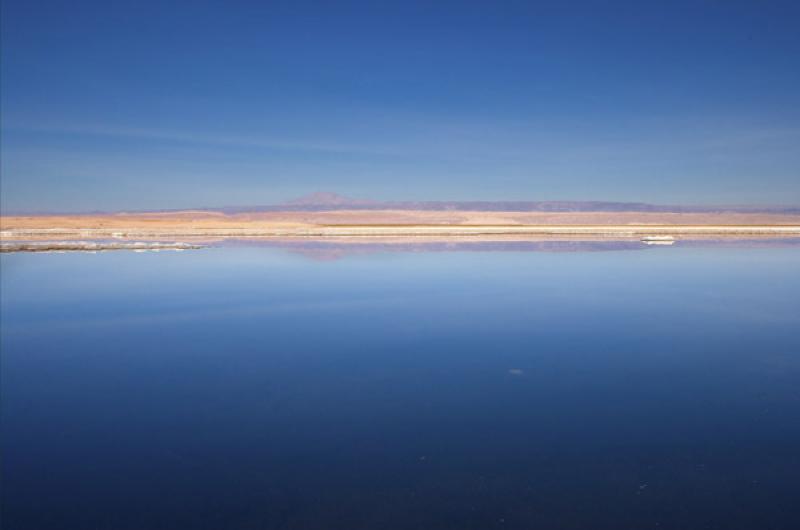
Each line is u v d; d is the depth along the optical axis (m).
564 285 20.52
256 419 9.04
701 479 7.25
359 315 15.84
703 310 16.22
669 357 11.80
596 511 6.65
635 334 13.60
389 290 19.64
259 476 7.41
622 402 9.48
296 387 10.33
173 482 7.32
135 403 9.74
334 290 19.73
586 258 29.72
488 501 6.84
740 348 12.44
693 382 10.34
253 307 17.06
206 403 9.70
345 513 6.66
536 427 8.59
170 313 16.42
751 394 9.80
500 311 16.19
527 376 10.71
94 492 7.11
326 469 7.54
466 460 7.72
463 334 13.71
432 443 8.16
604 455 7.82
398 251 34.16
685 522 6.44
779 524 6.39
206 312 16.48
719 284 20.66
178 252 33.78
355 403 9.56
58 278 22.91
